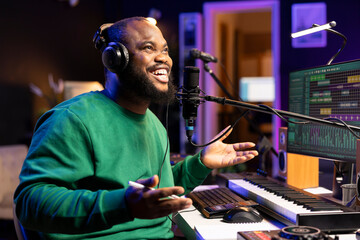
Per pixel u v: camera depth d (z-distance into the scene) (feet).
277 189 4.73
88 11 20.36
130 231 4.12
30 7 16.67
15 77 15.85
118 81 4.27
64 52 18.75
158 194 2.99
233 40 28.99
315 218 3.58
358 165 4.22
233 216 4.24
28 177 3.62
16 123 15.87
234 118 22.07
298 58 18.03
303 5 17.88
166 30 19.43
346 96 4.76
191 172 5.01
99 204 3.26
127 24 4.26
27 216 3.48
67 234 3.63
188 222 4.34
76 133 3.84
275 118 18.11
